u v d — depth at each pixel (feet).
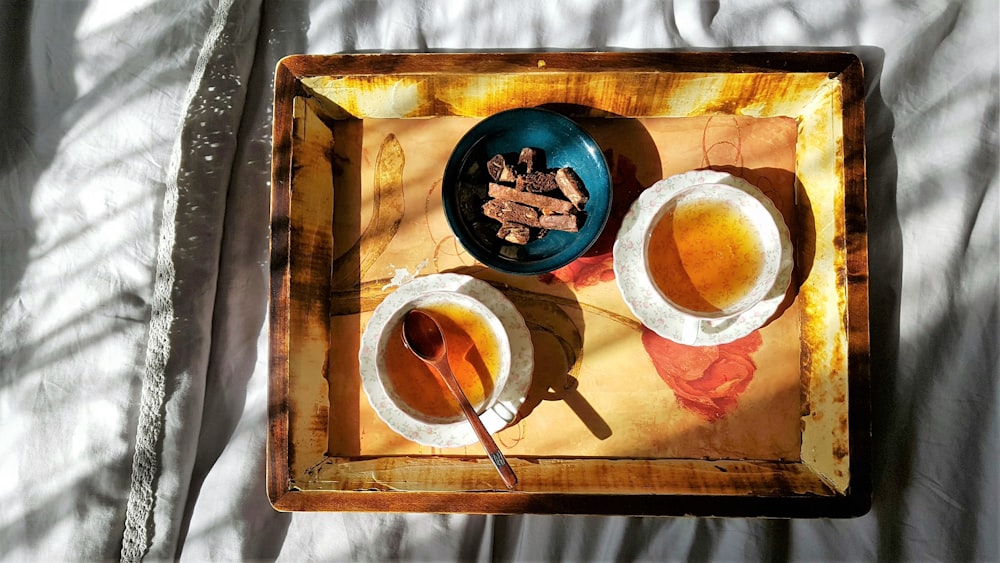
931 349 2.02
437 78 1.81
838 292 1.79
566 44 2.14
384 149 1.94
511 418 1.80
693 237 1.79
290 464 1.79
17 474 2.11
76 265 2.19
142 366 2.14
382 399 1.77
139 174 2.19
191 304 2.09
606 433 1.86
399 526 2.07
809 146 1.86
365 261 1.93
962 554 1.96
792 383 1.86
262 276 2.18
